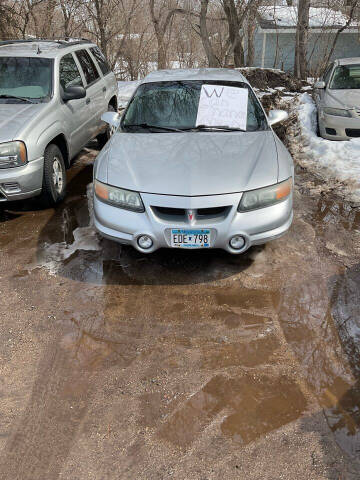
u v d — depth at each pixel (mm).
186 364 2545
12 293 3209
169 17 15211
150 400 2307
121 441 2090
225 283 3293
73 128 5098
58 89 4840
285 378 2432
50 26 12766
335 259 3602
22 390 2383
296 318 2908
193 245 3098
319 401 2291
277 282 3291
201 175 3137
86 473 1950
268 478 1918
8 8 11133
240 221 3070
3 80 4867
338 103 6660
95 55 6520
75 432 2139
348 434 2113
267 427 2150
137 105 4160
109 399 2318
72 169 5871
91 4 13766
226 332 2793
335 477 1920
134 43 17625
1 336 2781
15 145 3945
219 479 1914
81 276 3410
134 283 3318
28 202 4789
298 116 7781
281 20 18438
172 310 3010
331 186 5188
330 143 6344
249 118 3992
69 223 4289
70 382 2432
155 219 3066
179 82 4371
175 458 2006
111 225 3195
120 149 3574
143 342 2723
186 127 3857
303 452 2027
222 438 2096
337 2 14844
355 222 4273
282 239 3926
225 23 17016
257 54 19625
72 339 2754
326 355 2594
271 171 3236
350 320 2889
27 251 3781
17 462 2006
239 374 2463
